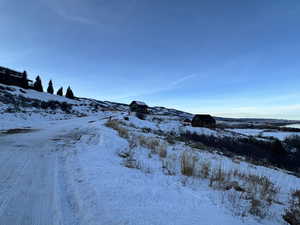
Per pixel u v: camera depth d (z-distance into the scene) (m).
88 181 3.80
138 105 52.62
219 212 2.89
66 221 2.51
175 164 6.05
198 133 23.66
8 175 4.07
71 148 7.48
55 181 3.88
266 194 4.17
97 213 2.63
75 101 58.78
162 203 3.01
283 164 18.50
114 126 15.39
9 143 7.84
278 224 2.88
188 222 2.48
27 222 2.45
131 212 2.65
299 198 4.61
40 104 33.81
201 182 4.49
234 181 4.85
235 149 20.22
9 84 44.31
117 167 4.92
